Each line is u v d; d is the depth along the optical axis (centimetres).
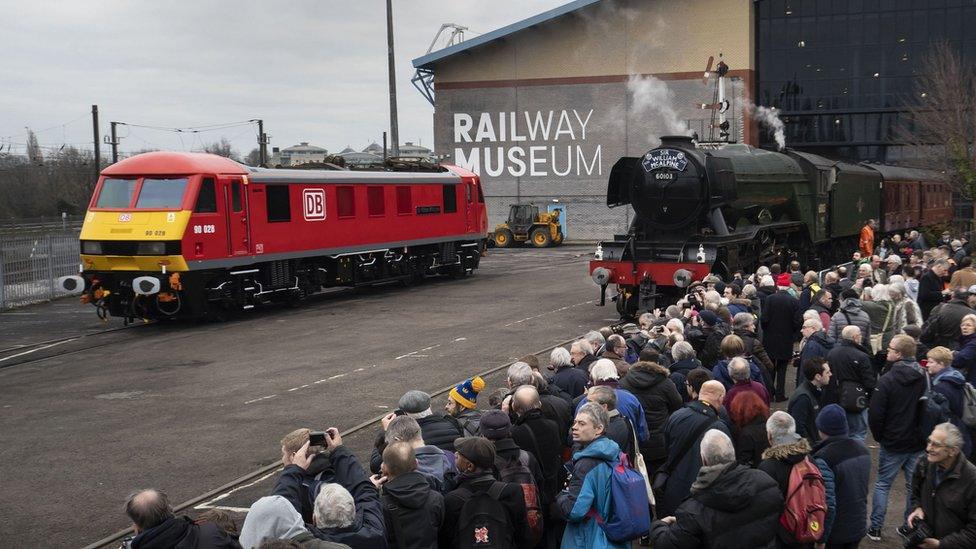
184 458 1070
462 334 1942
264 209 2336
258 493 936
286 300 2511
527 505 592
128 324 2264
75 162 6097
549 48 5412
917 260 1966
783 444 581
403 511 552
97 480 993
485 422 621
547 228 5172
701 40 5200
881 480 793
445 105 5588
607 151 5400
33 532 841
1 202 5641
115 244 2100
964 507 577
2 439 1173
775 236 2322
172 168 2139
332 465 585
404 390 1400
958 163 3591
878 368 1195
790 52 5438
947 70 4356
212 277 2191
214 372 1594
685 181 1995
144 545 484
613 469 596
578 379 879
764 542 542
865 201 3075
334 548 473
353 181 2678
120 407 1341
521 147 5516
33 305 2736
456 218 3216
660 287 2019
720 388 706
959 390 788
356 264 2770
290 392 1411
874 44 5316
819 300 1303
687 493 688
